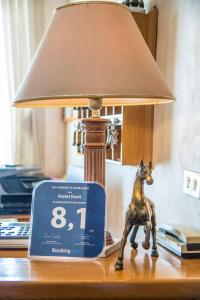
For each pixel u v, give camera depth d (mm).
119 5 1081
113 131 1967
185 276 942
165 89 1038
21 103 1168
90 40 1006
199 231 1201
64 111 3840
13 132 3648
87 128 1094
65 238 1055
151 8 1796
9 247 1144
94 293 902
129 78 980
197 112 1354
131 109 1757
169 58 1605
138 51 1042
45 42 1067
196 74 1365
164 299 967
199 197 1322
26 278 910
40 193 1079
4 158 3660
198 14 1354
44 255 1049
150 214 1050
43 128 3814
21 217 2074
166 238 1179
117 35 1027
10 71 3602
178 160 1511
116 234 2248
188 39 1434
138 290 909
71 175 3244
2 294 888
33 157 3770
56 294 897
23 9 3611
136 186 1045
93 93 946
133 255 1092
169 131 1597
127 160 1768
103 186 1073
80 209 1065
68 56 1000
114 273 952
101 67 975
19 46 3604
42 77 1002
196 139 1360
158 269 986
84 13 1039
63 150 3951
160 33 1701
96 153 1095
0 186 2166
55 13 1098
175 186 1536
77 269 978
